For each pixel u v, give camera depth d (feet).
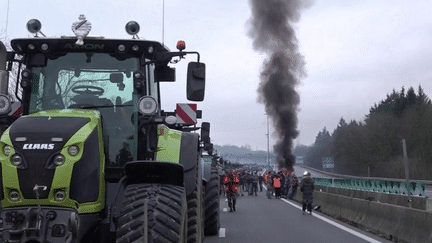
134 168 17.89
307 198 64.44
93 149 16.90
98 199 16.80
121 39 19.72
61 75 19.70
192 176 23.39
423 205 52.54
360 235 40.86
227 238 38.60
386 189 71.87
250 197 120.98
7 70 20.17
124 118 19.48
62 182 15.97
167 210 16.69
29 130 16.46
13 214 15.57
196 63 20.44
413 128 232.53
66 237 15.66
